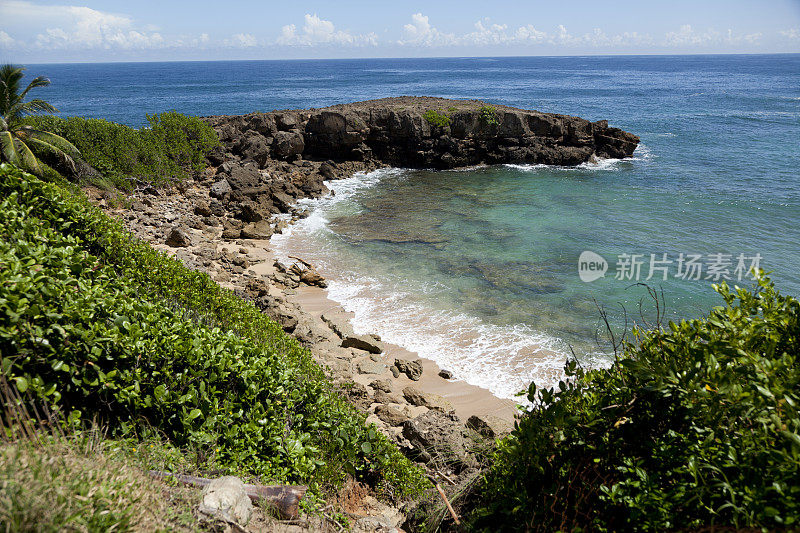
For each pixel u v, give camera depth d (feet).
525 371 42.60
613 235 77.71
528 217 86.84
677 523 10.13
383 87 454.81
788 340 11.66
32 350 15.56
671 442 11.21
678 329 12.73
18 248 19.67
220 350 21.03
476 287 58.90
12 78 68.49
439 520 17.57
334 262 66.08
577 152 130.82
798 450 8.72
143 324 19.80
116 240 30.99
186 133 98.73
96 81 652.48
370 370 42.06
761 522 8.76
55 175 68.74
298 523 16.84
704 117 222.69
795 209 92.07
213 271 58.08
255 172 98.58
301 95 367.45
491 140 129.29
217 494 14.85
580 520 12.24
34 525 10.18
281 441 20.42
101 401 17.33
